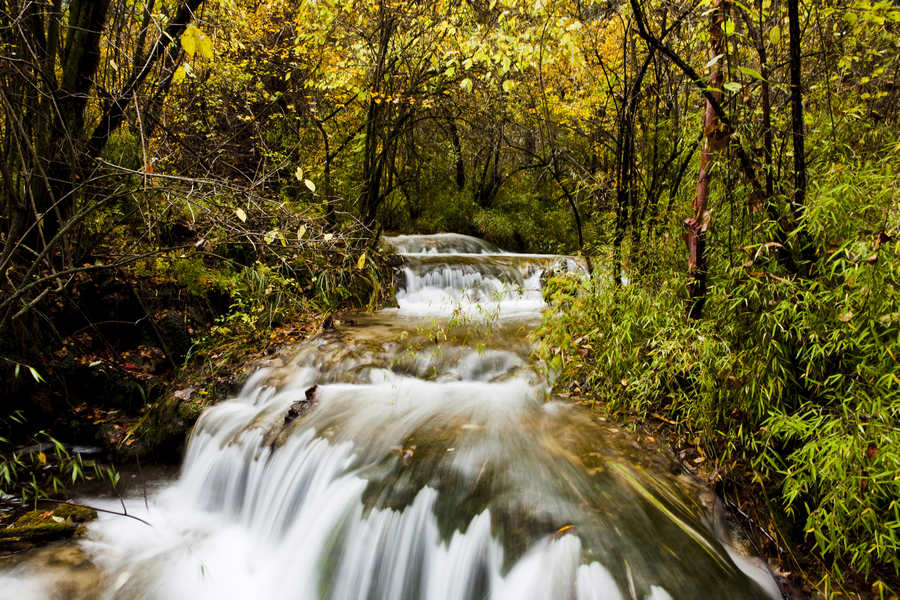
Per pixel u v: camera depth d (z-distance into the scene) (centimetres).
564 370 422
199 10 625
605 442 348
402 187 1313
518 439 357
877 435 230
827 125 347
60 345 498
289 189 884
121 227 566
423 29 700
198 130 682
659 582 241
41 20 409
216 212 303
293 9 877
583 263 531
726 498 299
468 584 271
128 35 420
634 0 301
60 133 436
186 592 312
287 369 505
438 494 310
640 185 459
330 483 347
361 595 299
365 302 755
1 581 285
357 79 805
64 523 342
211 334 587
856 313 254
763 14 324
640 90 439
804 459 260
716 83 319
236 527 383
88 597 293
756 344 301
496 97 880
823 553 249
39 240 466
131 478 434
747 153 318
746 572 261
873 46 365
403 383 468
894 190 263
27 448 447
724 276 341
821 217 277
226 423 445
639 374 368
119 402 509
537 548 265
